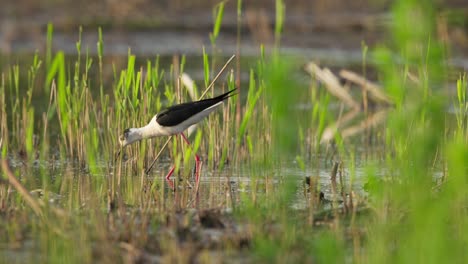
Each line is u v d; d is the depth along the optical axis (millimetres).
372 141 16750
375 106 20000
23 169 13938
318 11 33000
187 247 9234
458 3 29859
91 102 14930
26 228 10180
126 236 9680
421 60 9031
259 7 33375
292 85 8195
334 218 10703
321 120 13664
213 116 14273
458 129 12664
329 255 8484
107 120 14680
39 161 14617
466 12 25219
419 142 9758
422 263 8641
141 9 32250
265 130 13953
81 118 14375
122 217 10492
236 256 9227
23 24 29172
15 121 17375
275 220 10586
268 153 13641
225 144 13812
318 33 28609
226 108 14297
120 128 13812
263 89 13648
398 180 11539
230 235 9812
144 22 30266
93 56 24891
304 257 9133
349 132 17453
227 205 11492
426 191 9938
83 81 14492
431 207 9242
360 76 21938
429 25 8070
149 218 10594
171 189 12656
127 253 9195
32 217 10641
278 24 12375
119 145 13742
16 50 25750
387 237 9656
